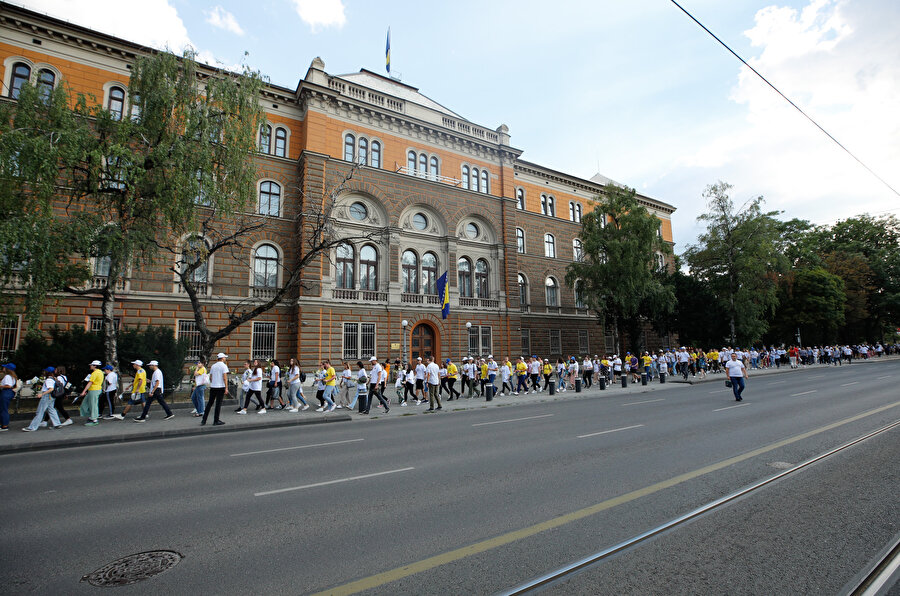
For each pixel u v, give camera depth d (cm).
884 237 6012
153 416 1567
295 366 1770
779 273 4119
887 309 5662
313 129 2803
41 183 1384
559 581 387
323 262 2727
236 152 1758
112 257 1558
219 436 1236
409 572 406
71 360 1731
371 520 537
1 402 1283
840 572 400
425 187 3203
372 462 842
